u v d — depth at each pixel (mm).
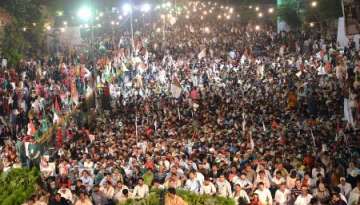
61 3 67438
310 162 21453
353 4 27859
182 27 75250
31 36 56625
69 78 38781
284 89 35375
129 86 41312
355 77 30594
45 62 49156
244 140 24781
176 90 36594
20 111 31250
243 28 72062
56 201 17234
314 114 31016
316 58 42375
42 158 23484
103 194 18141
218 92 37281
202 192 17734
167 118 30953
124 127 29750
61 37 62375
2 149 26266
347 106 28828
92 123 33281
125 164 21953
